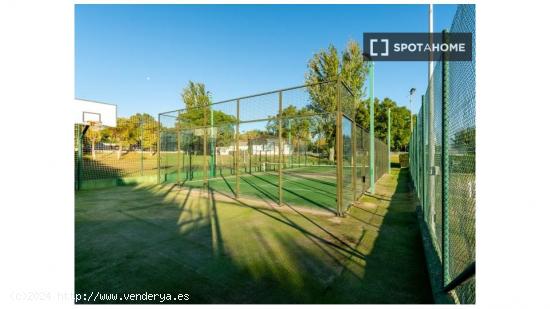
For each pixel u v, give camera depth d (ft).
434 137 12.26
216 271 9.93
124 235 14.26
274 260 10.88
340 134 18.29
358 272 9.78
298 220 17.15
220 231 14.87
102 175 40.01
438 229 10.94
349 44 64.95
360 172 27.22
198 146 46.01
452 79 7.71
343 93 19.56
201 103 100.99
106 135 49.29
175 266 10.39
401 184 35.37
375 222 16.62
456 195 7.79
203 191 29.68
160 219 17.54
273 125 56.95
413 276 9.46
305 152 75.56
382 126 101.55
